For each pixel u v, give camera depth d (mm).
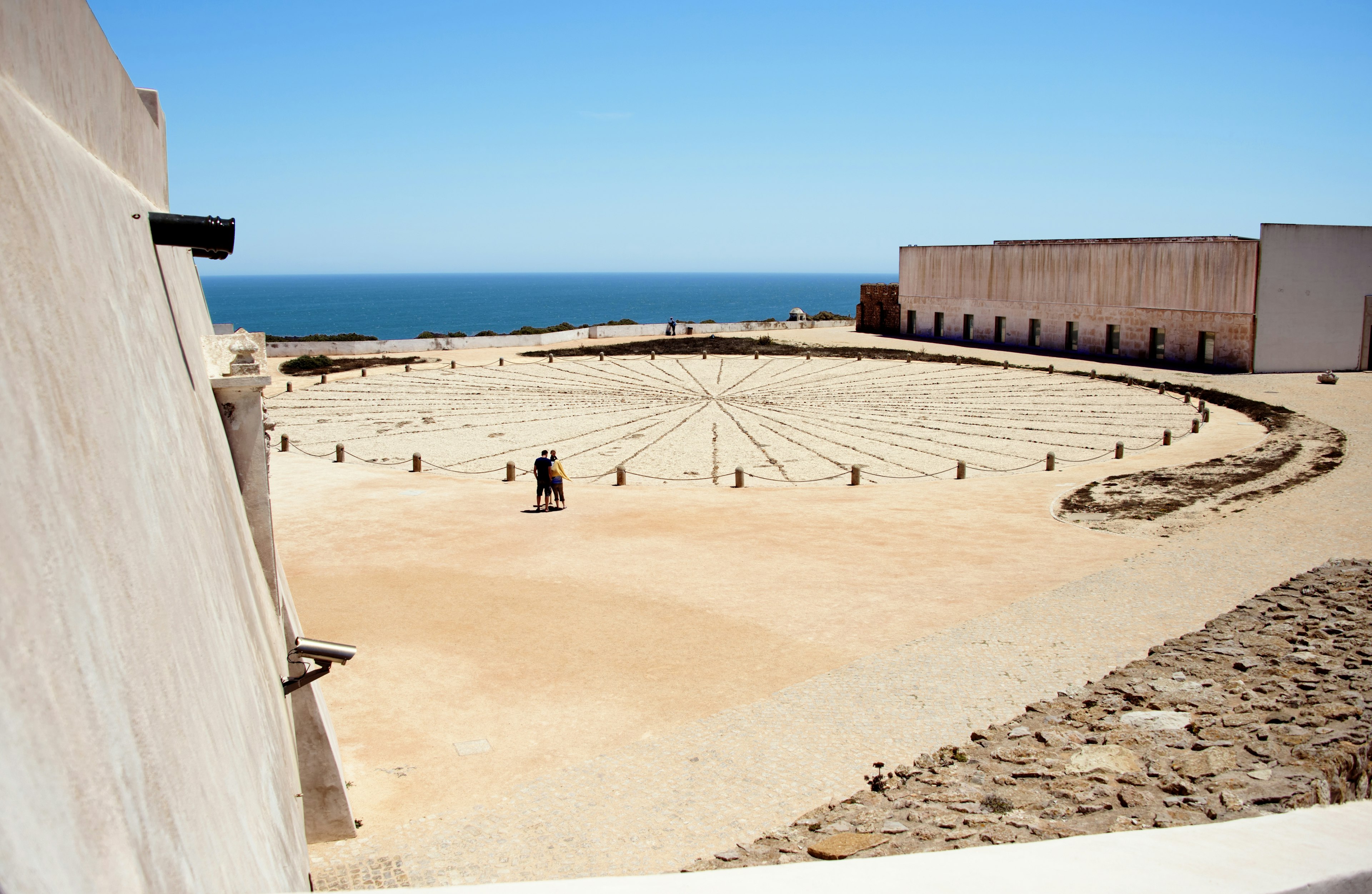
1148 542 18484
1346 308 45125
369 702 12109
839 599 15703
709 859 7852
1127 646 12586
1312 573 13688
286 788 6340
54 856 2148
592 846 8516
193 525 5172
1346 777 7676
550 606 15758
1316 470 23109
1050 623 13781
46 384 3164
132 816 2762
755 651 13492
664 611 15391
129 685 3119
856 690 11812
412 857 8469
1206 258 46062
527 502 23625
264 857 4461
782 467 28594
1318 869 3031
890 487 25438
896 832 7484
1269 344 44281
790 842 7766
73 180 4441
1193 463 26031
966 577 16734
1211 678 10094
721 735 10773
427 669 13141
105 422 3811
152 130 8148
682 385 47156
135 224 6180
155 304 6156
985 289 60656
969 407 39750
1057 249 55094
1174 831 3453
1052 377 47875
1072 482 25094
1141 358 50281
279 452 30516
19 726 2201
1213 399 38719
